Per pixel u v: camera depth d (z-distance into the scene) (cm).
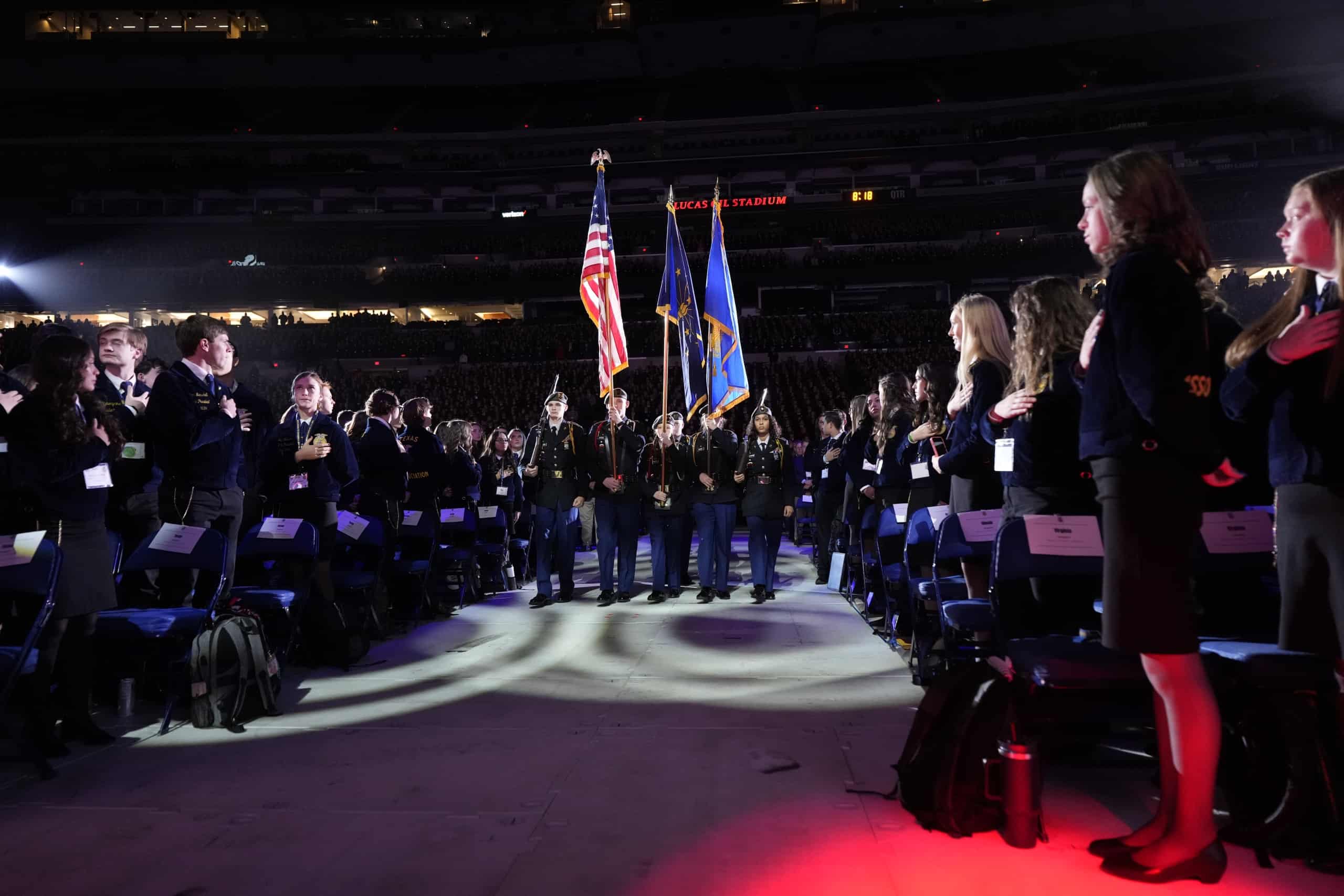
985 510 359
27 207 3656
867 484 614
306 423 510
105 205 3756
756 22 4469
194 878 213
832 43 4575
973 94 4344
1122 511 196
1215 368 249
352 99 4697
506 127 4478
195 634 365
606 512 725
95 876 215
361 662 489
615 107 4603
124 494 434
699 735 334
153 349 2894
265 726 354
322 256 3594
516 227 3684
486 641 550
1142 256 195
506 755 312
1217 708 199
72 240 3584
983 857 221
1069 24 4359
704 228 3628
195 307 3394
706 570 733
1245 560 283
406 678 446
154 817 254
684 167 3806
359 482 606
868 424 662
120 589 425
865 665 462
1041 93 4262
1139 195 203
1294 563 210
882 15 4434
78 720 329
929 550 427
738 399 761
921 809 241
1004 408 279
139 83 4447
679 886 206
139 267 3534
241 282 3394
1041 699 257
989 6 4366
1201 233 204
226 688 354
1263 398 211
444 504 734
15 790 279
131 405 458
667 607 695
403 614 626
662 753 312
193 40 4375
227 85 4512
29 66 4319
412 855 225
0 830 245
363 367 3036
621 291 3422
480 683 432
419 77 4628
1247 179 3275
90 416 332
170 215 3766
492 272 3441
